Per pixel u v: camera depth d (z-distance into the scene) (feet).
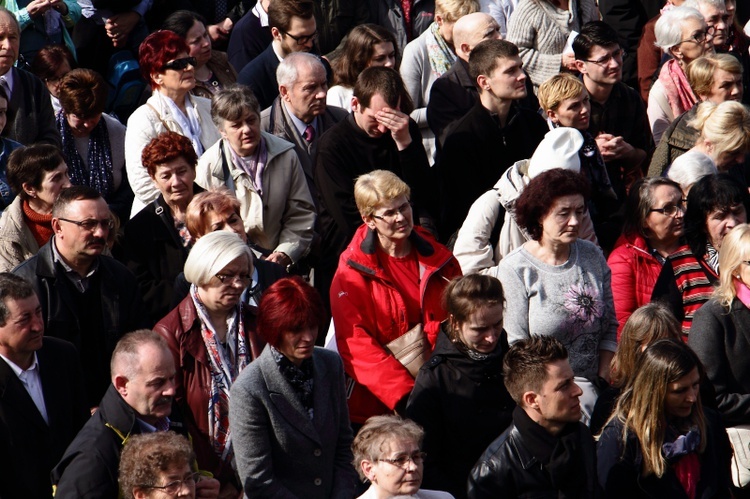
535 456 57.77
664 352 57.11
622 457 57.57
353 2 111.96
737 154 86.48
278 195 82.89
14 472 60.70
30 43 100.83
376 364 67.77
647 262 76.48
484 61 84.38
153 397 57.57
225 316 65.92
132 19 106.83
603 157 87.35
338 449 62.75
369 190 69.05
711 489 58.18
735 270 68.49
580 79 96.22
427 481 63.00
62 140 88.33
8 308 59.52
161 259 75.25
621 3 115.34
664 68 101.50
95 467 56.03
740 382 68.39
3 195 81.66
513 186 75.66
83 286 68.69
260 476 59.67
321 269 83.76
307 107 87.81
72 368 63.98
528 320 70.28
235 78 100.12
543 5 105.09
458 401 63.16
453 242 81.05
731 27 112.57
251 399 59.77
